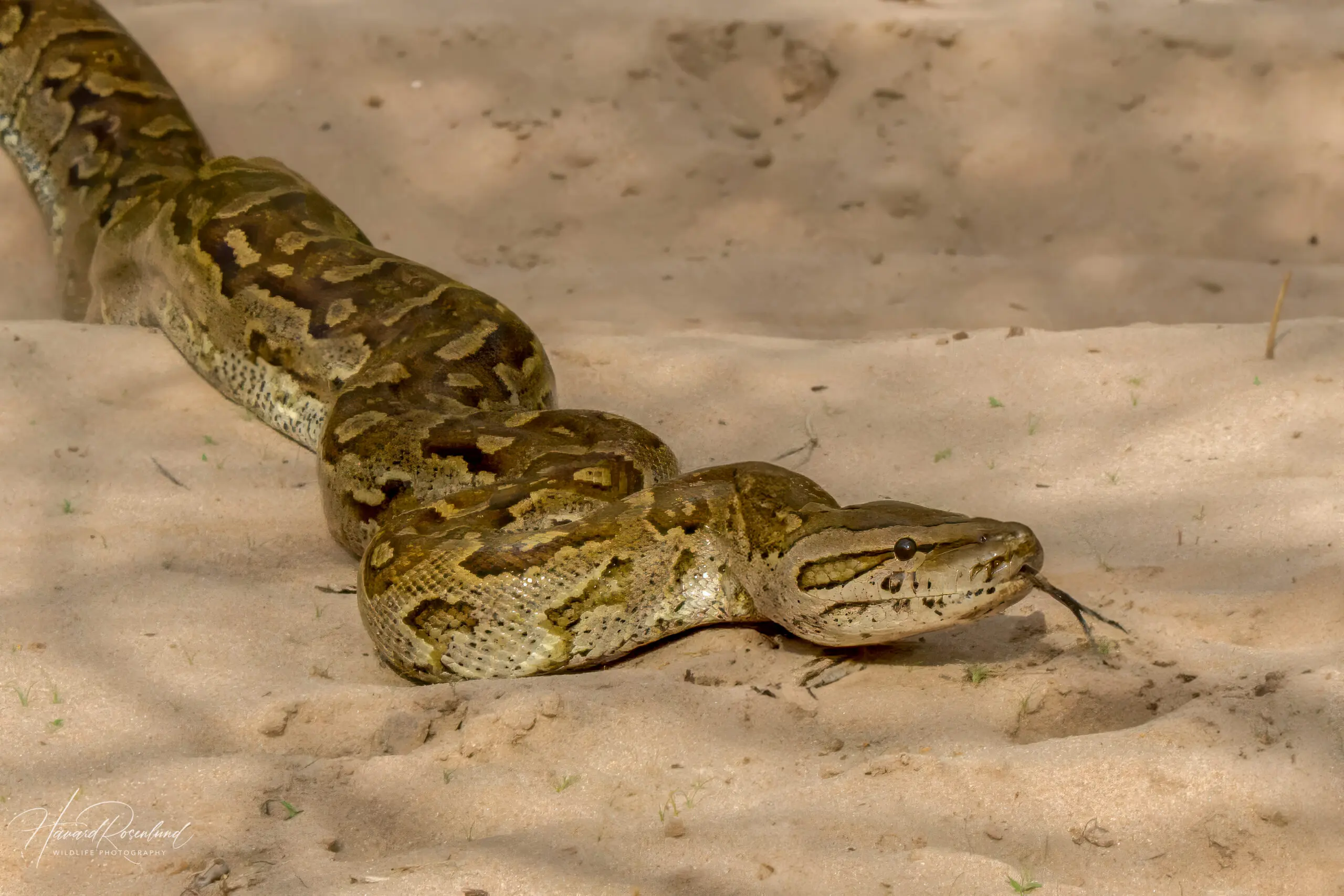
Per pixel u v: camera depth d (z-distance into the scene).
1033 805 9.27
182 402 18.20
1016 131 26.91
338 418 15.03
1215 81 27.06
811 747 10.41
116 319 21.31
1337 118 26.59
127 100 23.73
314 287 17.73
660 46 28.39
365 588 12.30
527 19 29.11
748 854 8.80
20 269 24.66
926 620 11.19
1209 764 9.43
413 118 27.89
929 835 9.00
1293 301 23.08
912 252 25.53
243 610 12.98
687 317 22.89
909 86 27.64
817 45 27.95
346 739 10.76
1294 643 11.48
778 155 27.20
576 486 13.38
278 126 27.88
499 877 8.59
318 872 8.77
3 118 24.59
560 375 18.75
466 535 12.28
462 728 10.55
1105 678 10.95
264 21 29.39
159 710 11.01
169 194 20.97
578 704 10.75
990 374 18.09
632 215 26.53
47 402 17.58
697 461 16.50
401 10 29.84
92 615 12.65
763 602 12.09
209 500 15.64
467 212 26.73
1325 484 14.30
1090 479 15.39
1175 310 23.00
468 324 17.02
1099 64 27.44
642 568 12.23
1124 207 26.03
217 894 8.58
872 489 15.58
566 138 27.48
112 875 8.83
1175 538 13.75
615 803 9.55
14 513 14.91
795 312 23.19
